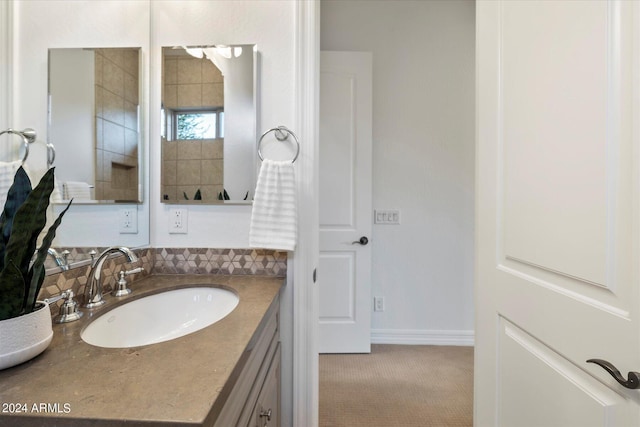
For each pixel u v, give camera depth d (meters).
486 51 1.09
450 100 2.40
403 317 2.46
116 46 1.12
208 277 1.23
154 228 1.28
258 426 0.85
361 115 2.29
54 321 0.78
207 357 0.62
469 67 2.39
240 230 1.27
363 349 2.30
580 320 0.70
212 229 1.27
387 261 2.45
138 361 0.60
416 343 2.45
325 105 2.29
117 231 1.10
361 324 2.31
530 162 0.87
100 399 0.48
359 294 2.31
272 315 1.05
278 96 1.25
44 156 0.85
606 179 0.64
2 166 0.74
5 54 0.76
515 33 0.93
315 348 1.28
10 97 0.77
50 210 0.85
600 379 0.65
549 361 0.81
